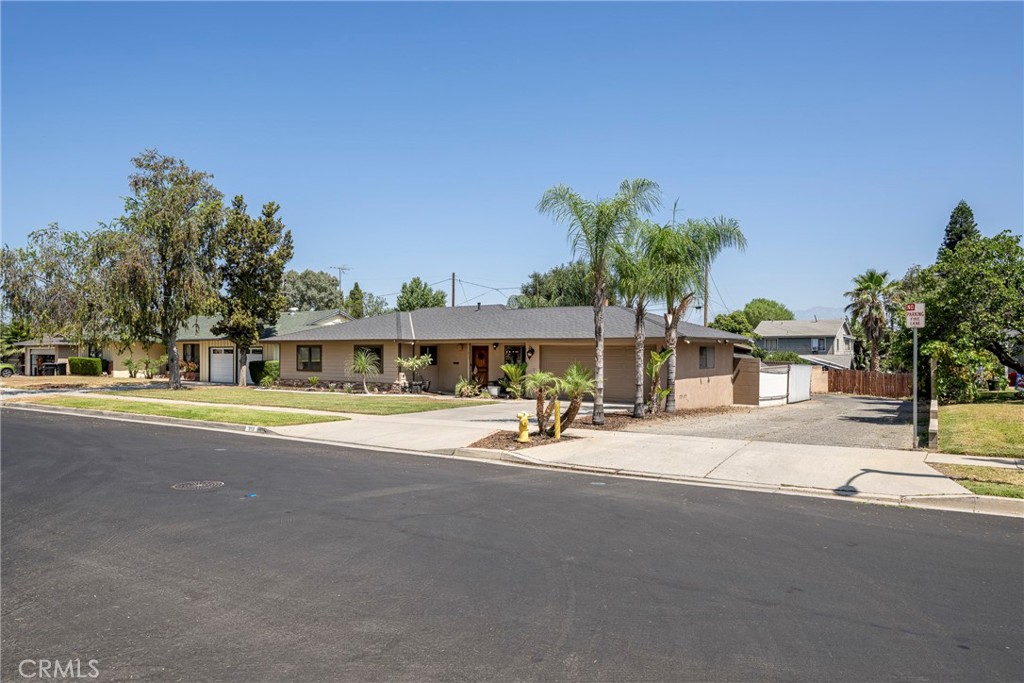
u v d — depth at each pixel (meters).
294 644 4.75
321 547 7.09
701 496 9.86
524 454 13.48
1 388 35.03
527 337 28.38
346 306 79.38
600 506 9.12
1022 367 20.72
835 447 13.86
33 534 7.57
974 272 18.83
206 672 4.33
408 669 4.37
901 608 5.47
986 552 7.05
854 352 61.59
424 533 7.65
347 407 23.58
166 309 33.19
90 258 32.62
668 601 5.59
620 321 28.34
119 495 9.67
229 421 19.47
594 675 4.30
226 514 8.54
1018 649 4.72
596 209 17.22
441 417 20.72
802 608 5.45
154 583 5.99
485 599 5.62
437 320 33.12
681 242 20.27
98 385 37.72
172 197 33.19
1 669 4.37
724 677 4.29
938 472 11.02
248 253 36.50
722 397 29.92
